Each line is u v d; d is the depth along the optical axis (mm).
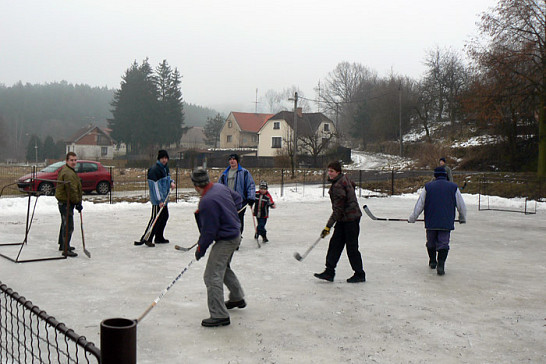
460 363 3887
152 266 7371
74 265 7375
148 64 84688
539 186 22484
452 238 10883
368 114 69562
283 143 62781
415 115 63125
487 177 26125
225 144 80562
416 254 8805
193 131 112312
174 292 5922
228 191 4871
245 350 4090
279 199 20000
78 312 5055
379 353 4074
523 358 4016
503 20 27016
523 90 27156
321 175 36094
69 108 161750
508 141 33500
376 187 26391
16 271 6930
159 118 83250
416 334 4562
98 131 95312
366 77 92938
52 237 9859
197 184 4742
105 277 6633
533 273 7344
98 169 21031
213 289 4676
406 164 42219
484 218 14945
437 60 63062
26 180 18812
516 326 4848
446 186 7098
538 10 26062
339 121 93562
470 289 6316
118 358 2326
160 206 8961
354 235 6500
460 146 39875
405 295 5957
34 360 3730
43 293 5789
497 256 8727
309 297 5801
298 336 4461
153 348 4098
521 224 13484
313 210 16359
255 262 7844
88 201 17453
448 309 5402
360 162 50094
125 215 13750
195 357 3920
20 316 4855
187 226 11836
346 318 5016
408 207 17734
